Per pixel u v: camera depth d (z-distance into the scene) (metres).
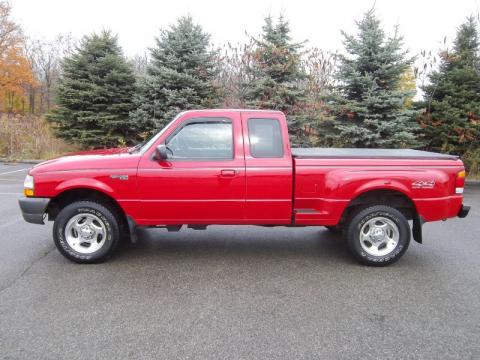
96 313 3.32
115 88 14.10
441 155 4.76
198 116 4.50
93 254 4.48
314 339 2.95
